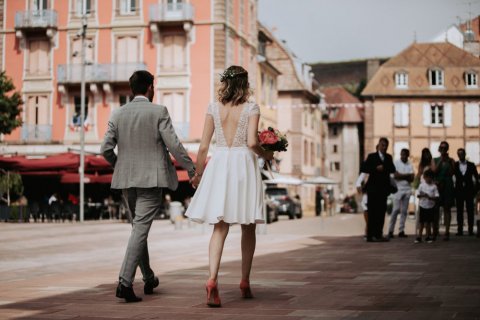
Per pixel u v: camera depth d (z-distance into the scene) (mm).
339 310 5824
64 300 6809
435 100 64188
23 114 45031
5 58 45469
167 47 43438
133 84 7172
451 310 5707
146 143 6977
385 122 65375
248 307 6129
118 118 7055
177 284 7965
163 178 6957
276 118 59656
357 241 15859
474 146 63312
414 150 64812
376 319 5352
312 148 72500
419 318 5352
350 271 9000
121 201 35438
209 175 6566
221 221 6496
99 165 35406
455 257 10906
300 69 71812
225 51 42969
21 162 34969
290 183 41312
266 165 7035
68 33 44625
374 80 66000
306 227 26375
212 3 42719
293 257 11484
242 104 6633
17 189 34406
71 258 13055
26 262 12188
